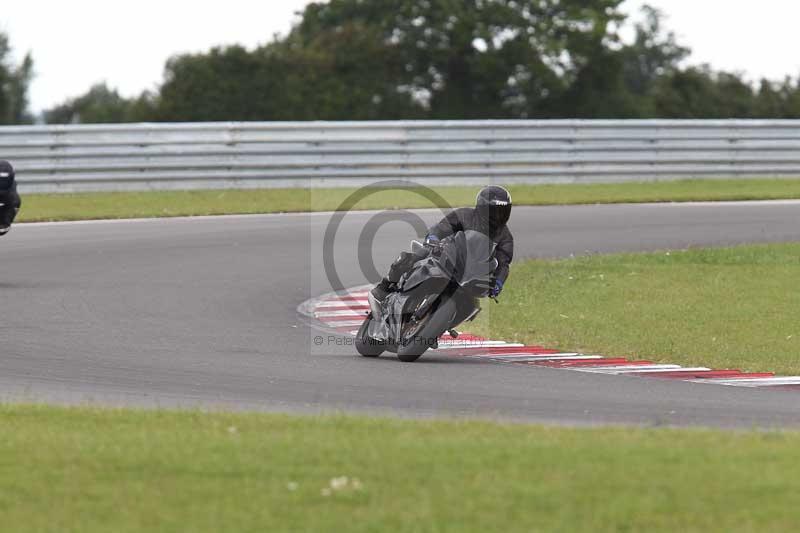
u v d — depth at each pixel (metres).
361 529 16.72
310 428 23.62
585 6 194.00
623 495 18.23
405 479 19.17
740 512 17.45
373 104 193.25
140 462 20.33
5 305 44.12
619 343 38.88
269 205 79.38
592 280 51.97
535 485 18.77
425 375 32.91
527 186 89.06
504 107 192.00
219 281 51.31
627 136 90.62
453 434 22.94
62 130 83.56
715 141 91.75
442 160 88.25
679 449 21.31
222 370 33.28
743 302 46.94
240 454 20.91
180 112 192.62
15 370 32.84
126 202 80.19
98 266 54.75
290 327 41.50
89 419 24.84
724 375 33.84
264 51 197.25
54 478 19.41
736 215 74.81
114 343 37.31
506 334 40.56
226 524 17.02
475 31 187.25
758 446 21.77
